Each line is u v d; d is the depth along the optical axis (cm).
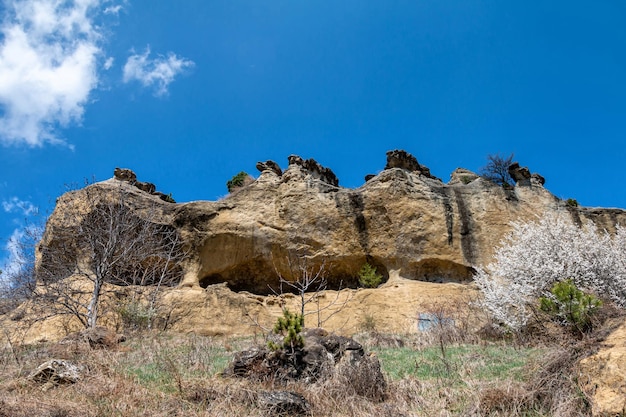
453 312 1543
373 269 2141
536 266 1293
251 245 2184
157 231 2031
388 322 1834
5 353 1084
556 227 1404
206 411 683
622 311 867
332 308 1966
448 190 2273
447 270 2117
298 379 817
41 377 784
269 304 2034
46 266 1955
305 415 703
